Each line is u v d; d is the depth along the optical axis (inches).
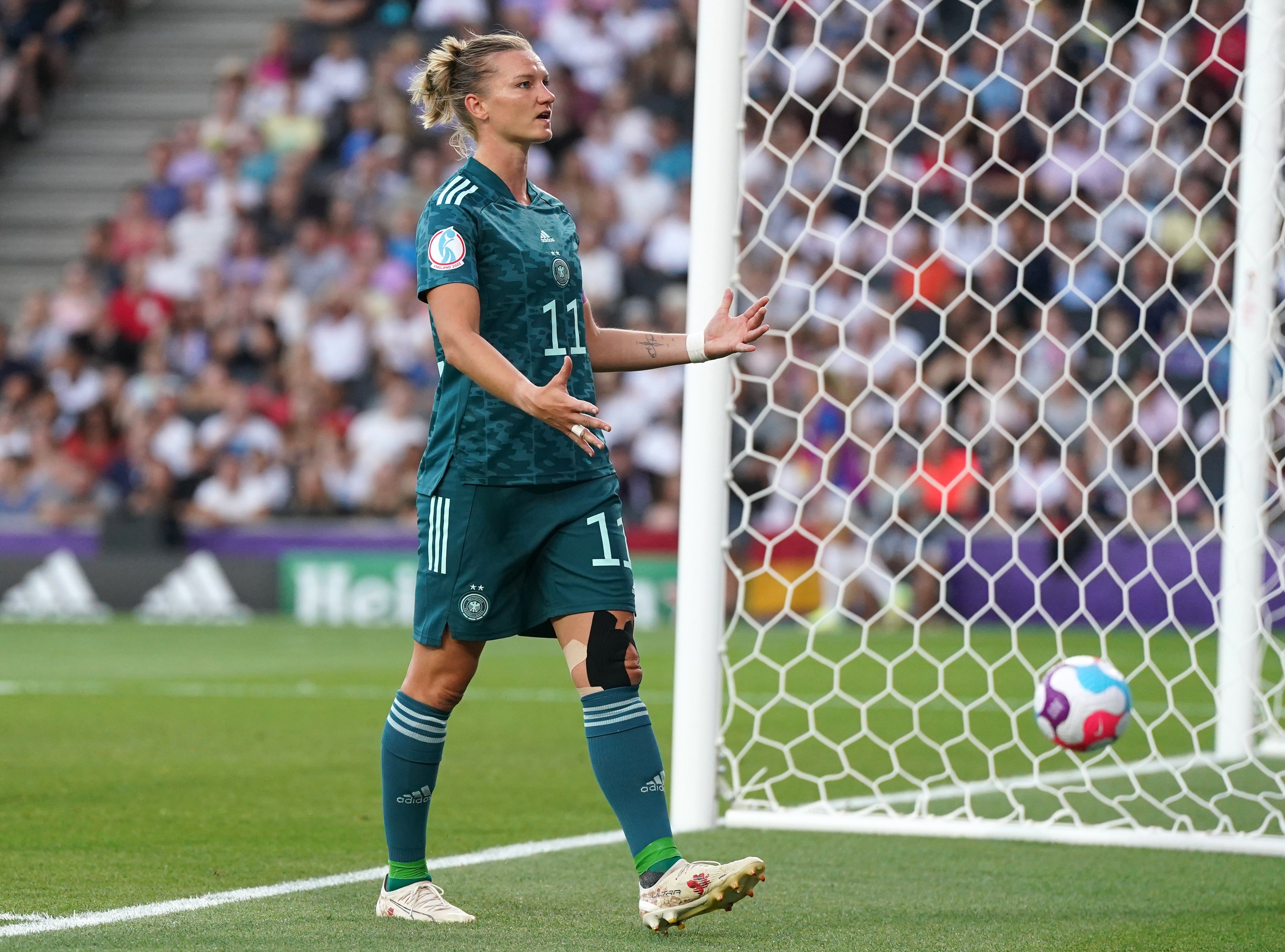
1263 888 541.6
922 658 1489.9
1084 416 1873.8
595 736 453.7
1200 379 1900.8
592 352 493.7
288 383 2158.0
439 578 461.7
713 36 643.5
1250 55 793.6
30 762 807.1
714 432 640.4
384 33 2684.5
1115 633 1755.7
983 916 489.7
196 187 2444.6
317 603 1974.7
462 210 452.1
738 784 669.3
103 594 2009.1
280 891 510.0
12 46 2760.8
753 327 487.8
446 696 470.9
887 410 1907.0
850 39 2209.6
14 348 2314.2
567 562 457.4
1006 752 903.7
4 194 2655.0
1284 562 877.2
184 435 2117.4
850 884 538.6
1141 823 686.5
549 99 463.2
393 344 2192.4
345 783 751.1
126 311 2282.2
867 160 2121.1
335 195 2410.2
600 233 2256.4
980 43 2137.1
